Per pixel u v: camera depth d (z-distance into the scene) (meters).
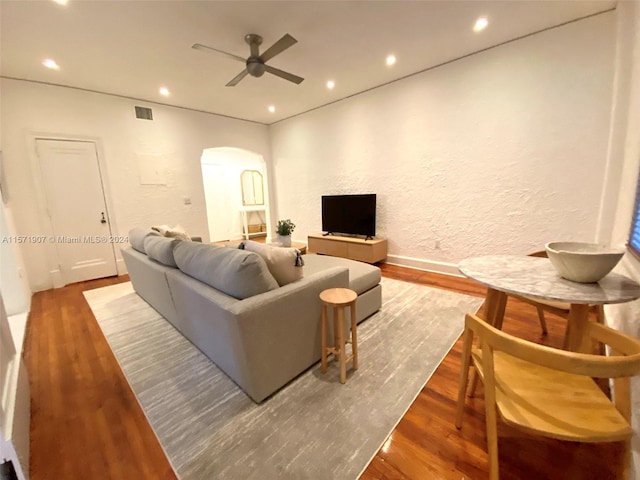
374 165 4.14
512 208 3.00
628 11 2.12
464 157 3.25
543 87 2.68
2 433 1.13
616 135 2.27
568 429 0.87
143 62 2.97
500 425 1.34
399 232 4.03
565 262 1.19
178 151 4.54
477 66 3.01
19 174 3.33
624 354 0.94
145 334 2.32
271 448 1.25
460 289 3.07
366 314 2.40
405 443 1.25
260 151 5.66
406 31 2.57
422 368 1.77
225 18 2.30
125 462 1.21
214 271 1.68
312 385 1.65
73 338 2.29
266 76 3.41
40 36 2.43
